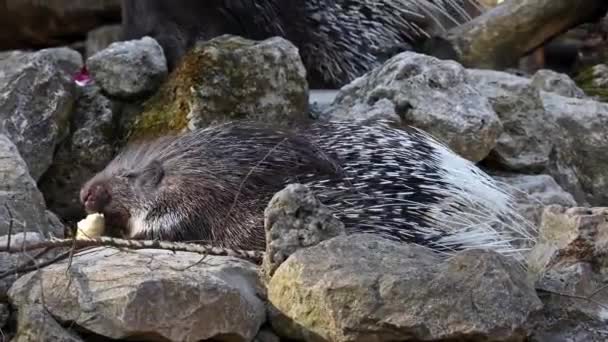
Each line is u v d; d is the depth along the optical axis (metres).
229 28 16.22
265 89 12.72
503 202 10.59
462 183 10.25
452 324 7.71
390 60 13.55
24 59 12.61
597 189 15.13
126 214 10.36
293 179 10.00
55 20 23.89
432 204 9.98
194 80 12.52
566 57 25.92
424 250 8.64
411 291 7.77
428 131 12.93
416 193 9.98
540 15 20.31
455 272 7.91
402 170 10.05
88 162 12.89
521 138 14.02
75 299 7.85
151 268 8.09
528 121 14.14
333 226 8.82
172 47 15.77
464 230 9.91
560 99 15.70
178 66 12.98
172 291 7.74
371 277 7.87
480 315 7.74
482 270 7.91
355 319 7.75
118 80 13.09
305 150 10.12
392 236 9.74
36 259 8.38
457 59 20.14
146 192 10.25
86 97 13.14
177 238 10.11
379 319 7.71
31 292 8.02
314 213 8.80
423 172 10.10
